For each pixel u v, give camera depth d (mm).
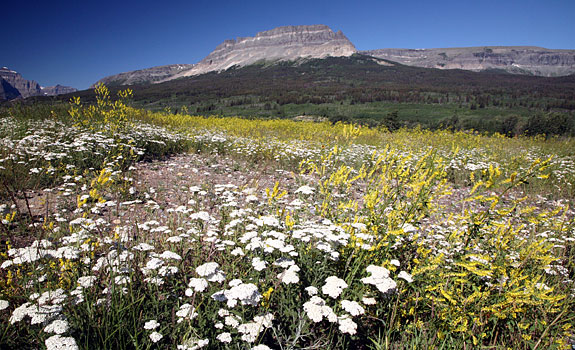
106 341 1885
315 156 8469
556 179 8008
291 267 2236
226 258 2816
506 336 2424
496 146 14133
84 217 3020
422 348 2248
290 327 2152
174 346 1985
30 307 1787
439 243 3154
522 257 2582
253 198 3396
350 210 3480
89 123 8961
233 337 2049
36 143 6430
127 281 2281
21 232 3328
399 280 2406
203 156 9211
